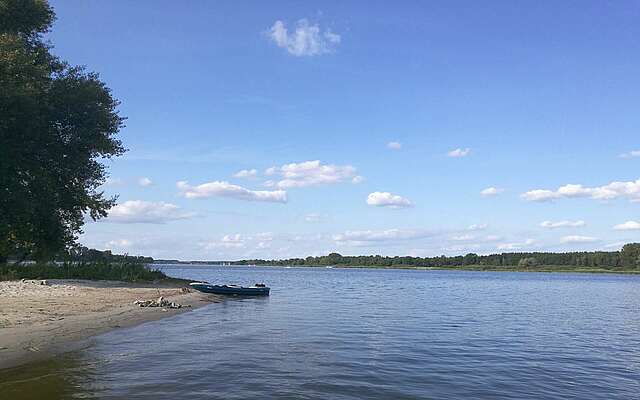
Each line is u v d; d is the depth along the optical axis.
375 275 144.88
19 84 28.12
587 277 162.38
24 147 30.62
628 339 22.64
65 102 33.00
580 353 18.55
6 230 33.34
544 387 13.05
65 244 38.94
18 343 15.01
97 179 37.50
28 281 32.22
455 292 60.44
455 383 13.04
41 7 33.75
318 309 32.62
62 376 11.84
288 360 14.88
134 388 11.06
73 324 18.73
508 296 54.53
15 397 10.09
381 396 11.43
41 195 32.50
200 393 10.88
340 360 15.25
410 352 17.23
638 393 12.77
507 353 17.88
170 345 16.52
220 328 21.44
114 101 36.69
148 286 39.12
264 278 101.81
